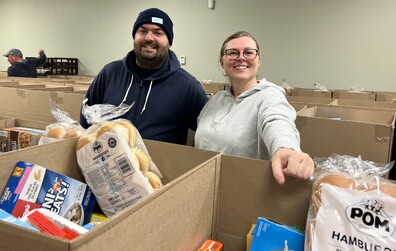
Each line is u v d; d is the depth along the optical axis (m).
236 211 0.79
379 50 3.73
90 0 5.30
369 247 0.56
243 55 1.32
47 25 5.80
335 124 1.63
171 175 0.95
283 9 4.12
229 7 4.40
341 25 3.87
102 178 0.82
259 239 0.69
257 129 1.19
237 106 1.29
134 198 0.79
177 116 1.57
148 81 1.55
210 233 0.79
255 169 0.76
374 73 3.79
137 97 1.55
